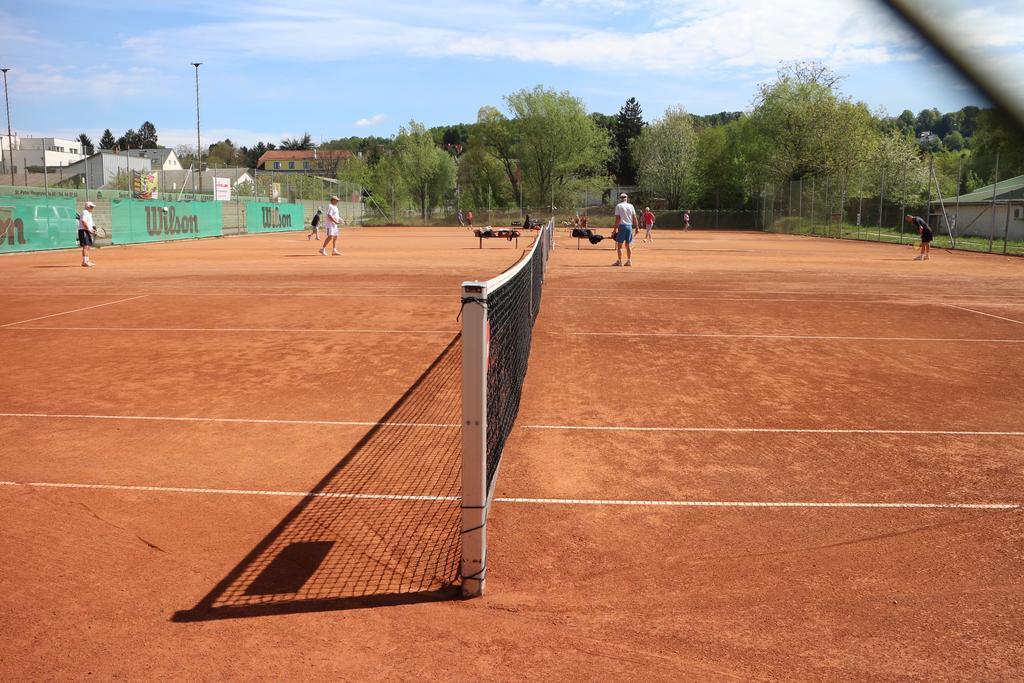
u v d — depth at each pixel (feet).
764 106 203.21
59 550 13.14
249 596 11.57
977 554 13.10
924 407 22.95
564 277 60.23
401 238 141.79
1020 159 93.04
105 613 11.05
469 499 11.44
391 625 10.75
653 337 34.12
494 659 9.91
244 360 29.07
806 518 14.65
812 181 171.63
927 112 196.24
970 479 16.81
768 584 12.01
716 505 15.29
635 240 141.38
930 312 41.96
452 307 42.29
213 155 552.82
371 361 28.91
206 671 9.59
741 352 31.07
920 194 142.41
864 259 86.33
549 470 17.28
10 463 17.66
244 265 70.49
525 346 26.76
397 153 298.56
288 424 20.85
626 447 18.98
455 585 11.94
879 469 17.46
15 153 238.89
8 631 10.54
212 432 20.13
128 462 17.75
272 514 14.74
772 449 18.89
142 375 26.63
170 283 54.19
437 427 20.61
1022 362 29.48
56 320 37.88
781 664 9.80
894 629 10.69
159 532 13.89
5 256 83.15
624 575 12.32
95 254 86.99
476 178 294.46
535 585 11.96
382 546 13.35
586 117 261.03
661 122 268.21
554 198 262.47
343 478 16.71
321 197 214.69
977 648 10.19
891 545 13.44
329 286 52.29
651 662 9.85
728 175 241.14
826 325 37.58
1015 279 61.05
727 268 70.54
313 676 9.49
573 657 9.96
